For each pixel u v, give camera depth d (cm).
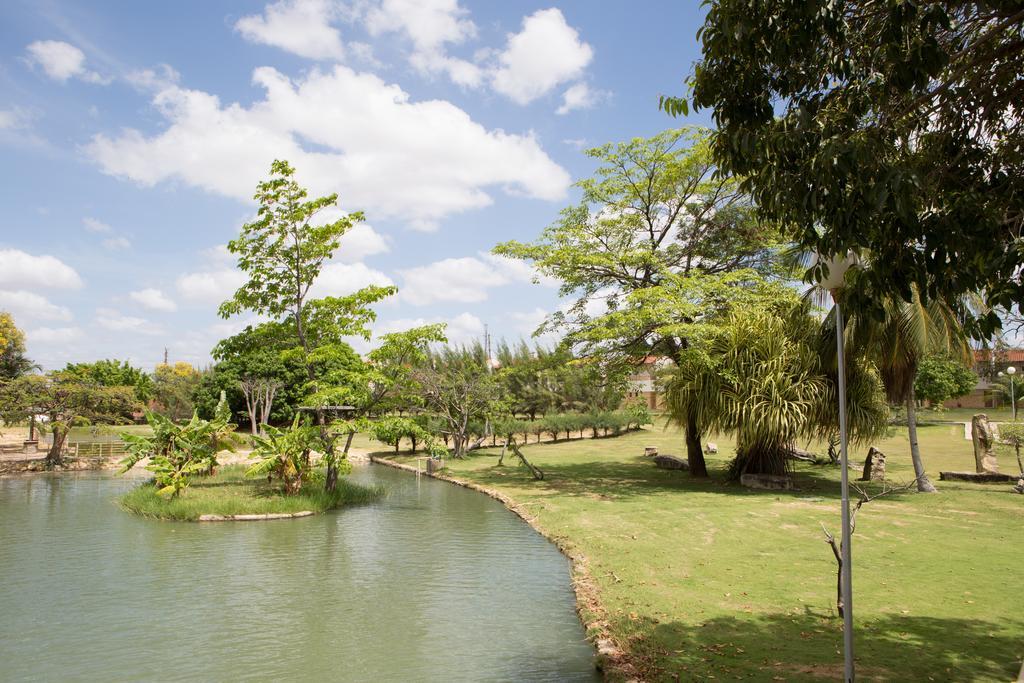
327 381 2203
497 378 3944
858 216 512
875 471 2130
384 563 1330
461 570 1273
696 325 2039
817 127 548
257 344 2248
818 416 1948
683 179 2402
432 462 2933
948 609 874
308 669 816
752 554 1217
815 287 1944
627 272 2514
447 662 827
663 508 1736
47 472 3006
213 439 2544
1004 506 1612
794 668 691
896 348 1714
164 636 930
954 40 625
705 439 3538
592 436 4591
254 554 1411
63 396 3178
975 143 639
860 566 1104
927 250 537
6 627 972
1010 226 571
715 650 762
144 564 1328
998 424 2678
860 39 568
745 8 516
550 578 1211
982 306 1598
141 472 2998
